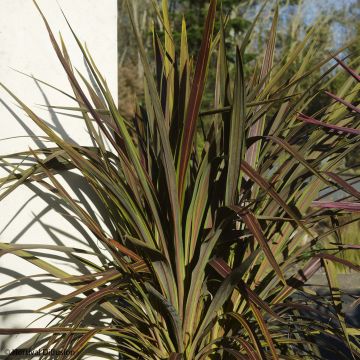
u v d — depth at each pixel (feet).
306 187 8.47
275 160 8.81
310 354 8.91
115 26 10.02
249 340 8.16
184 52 8.43
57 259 9.21
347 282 22.25
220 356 7.93
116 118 7.38
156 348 7.78
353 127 8.58
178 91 8.37
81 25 9.71
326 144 8.89
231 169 7.18
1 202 8.93
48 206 9.23
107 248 8.23
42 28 9.40
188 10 45.32
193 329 7.82
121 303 8.89
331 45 49.21
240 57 6.36
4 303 8.86
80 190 9.50
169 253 7.73
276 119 9.07
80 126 9.62
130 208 7.50
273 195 6.72
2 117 9.04
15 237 8.98
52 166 8.71
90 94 9.09
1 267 8.92
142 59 7.00
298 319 9.31
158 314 7.91
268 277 8.23
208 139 8.36
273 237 8.37
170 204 7.41
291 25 52.42
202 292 7.76
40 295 9.07
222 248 8.04
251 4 52.65
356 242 23.82
